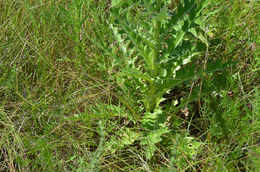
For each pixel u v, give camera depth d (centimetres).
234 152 221
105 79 288
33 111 262
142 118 270
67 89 291
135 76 246
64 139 250
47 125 262
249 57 291
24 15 316
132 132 255
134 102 271
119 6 264
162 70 260
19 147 231
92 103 277
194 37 298
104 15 323
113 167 240
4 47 297
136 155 243
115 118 276
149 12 225
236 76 271
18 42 295
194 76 245
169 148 245
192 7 227
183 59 249
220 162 201
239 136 226
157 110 262
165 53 245
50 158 223
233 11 284
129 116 265
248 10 297
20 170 221
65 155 246
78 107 274
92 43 309
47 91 282
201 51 264
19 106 261
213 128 236
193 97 257
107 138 259
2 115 255
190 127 268
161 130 243
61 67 301
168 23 234
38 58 298
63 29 301
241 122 233
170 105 287
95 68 291
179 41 241
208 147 225
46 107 267
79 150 246
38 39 300
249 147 209
